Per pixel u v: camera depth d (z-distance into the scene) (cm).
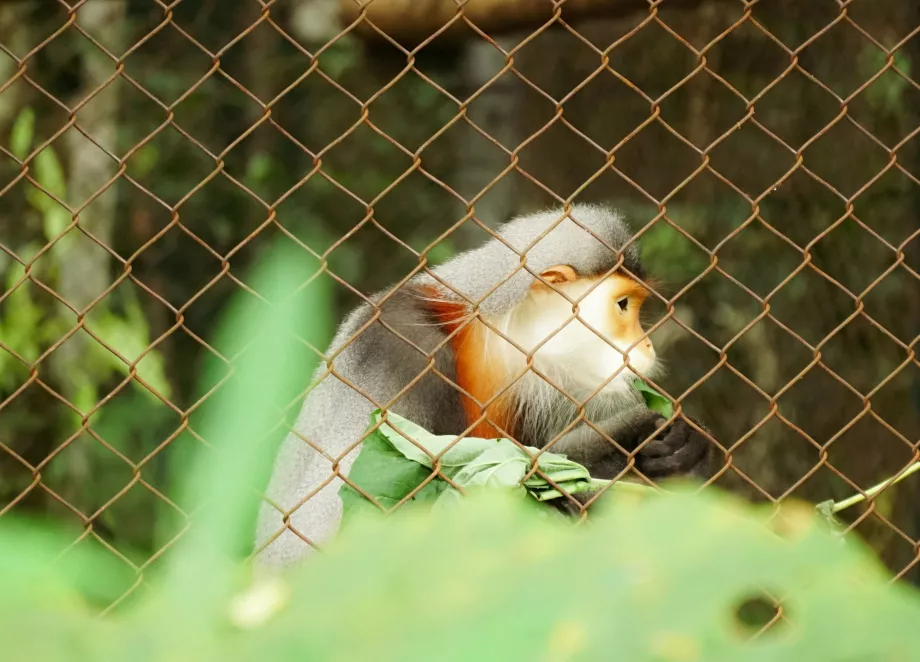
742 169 875
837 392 840
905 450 820
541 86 989
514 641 77
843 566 82
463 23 852
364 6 380
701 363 886
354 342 562
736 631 80
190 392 1180
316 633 79
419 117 1350
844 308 835
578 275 596
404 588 81
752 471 860
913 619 79
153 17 1267
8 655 77
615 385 600
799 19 841
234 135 1316
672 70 912
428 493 404
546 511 407
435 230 1313
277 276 103
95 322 893
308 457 562
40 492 941
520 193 1075
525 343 593
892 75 802
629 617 78
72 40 1001
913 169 814
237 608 84
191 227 1219
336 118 1335
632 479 560
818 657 77
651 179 926
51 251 852
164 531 339
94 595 92
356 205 1310
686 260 888
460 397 579
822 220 840
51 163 838
